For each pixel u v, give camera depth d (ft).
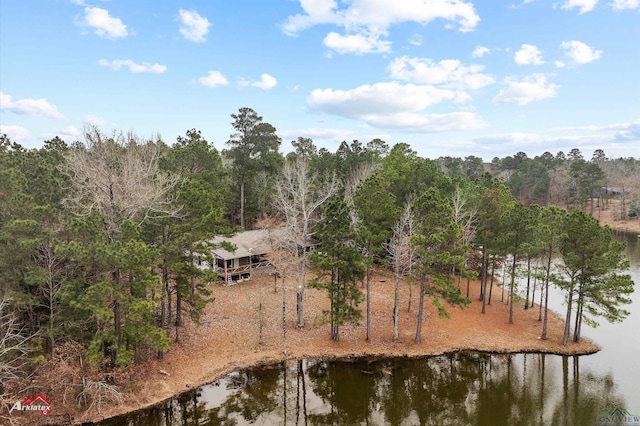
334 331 89.66
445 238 84.28
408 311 106.63
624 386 73.92
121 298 59.47
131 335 64.39
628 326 100.83
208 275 77.61
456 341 90.68
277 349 85.35
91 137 90.43
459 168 367.25
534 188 309.63
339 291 86.43
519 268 108.88
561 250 88.28
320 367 80.64
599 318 106.83
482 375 78.48
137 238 63.31
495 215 105.40
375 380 76.89
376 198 82.48
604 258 82.84
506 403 69.56
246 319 98.99
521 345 88.99
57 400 63.26
